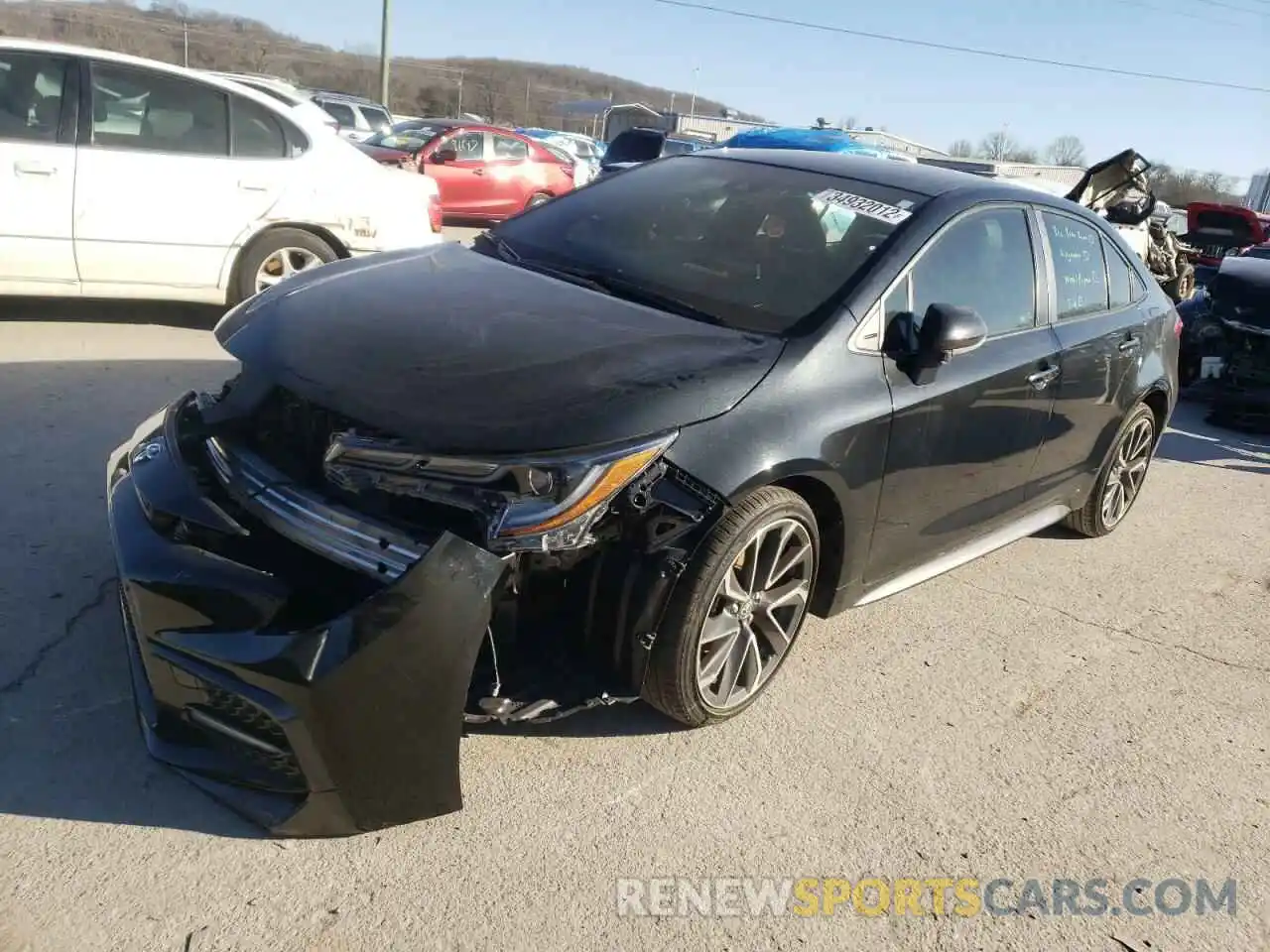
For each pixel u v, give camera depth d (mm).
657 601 2758
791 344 3133
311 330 2957
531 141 16422
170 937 2238
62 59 6004
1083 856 2920
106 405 5238
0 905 2256
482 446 2484
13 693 2926
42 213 5961
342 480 2623
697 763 3068
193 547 2596
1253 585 5020
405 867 2525
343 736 2328
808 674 3654
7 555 3625
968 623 4250
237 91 6520
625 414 2654
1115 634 4320
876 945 2508
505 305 3148
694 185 4078
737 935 2469
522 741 3051
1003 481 4117
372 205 6949
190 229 6367
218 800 2480
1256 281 7984
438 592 2361
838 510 3232
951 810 3031
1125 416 4965
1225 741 3602
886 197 3816
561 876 2566
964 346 3303
